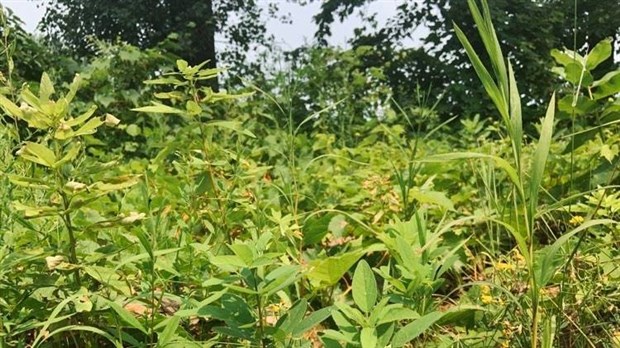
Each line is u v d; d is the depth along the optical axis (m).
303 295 2.21
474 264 2.45
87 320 1.63
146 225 2.03
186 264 1.99
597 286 1.86
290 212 2.84
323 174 4.10
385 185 2.80
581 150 3.25
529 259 1.50
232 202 2.48
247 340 1.53
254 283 1.43
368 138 5.88
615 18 11.01
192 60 14.97
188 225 2.30
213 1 16.23
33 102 1.49
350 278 2.60
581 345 1.81
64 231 1.93
